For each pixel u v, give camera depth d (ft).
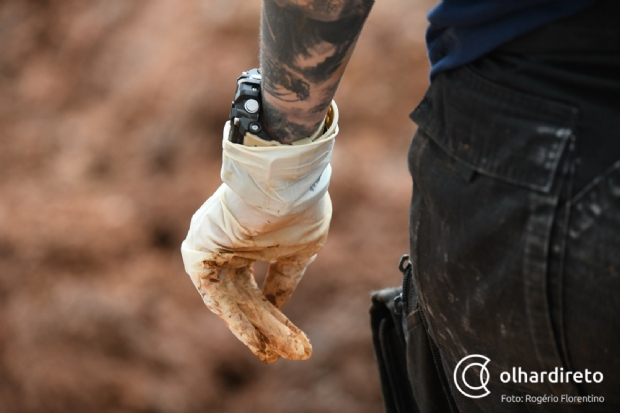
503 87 5.40
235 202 6.94
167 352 45.75
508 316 5.48
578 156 5.04
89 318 46.85
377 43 58.03
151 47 65.21
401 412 8.16
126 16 68.95
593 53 5.11
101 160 59.36
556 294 5.20
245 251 7.20
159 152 58.13
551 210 5.10
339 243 49.19
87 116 63.52
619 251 4.91
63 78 66.95
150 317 47.42
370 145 54.08
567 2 5.14
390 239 48.83
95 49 67.72
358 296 46.19
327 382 42.73
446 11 5.73
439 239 5.86
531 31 5.30
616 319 5.05
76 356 45.50
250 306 7.25
